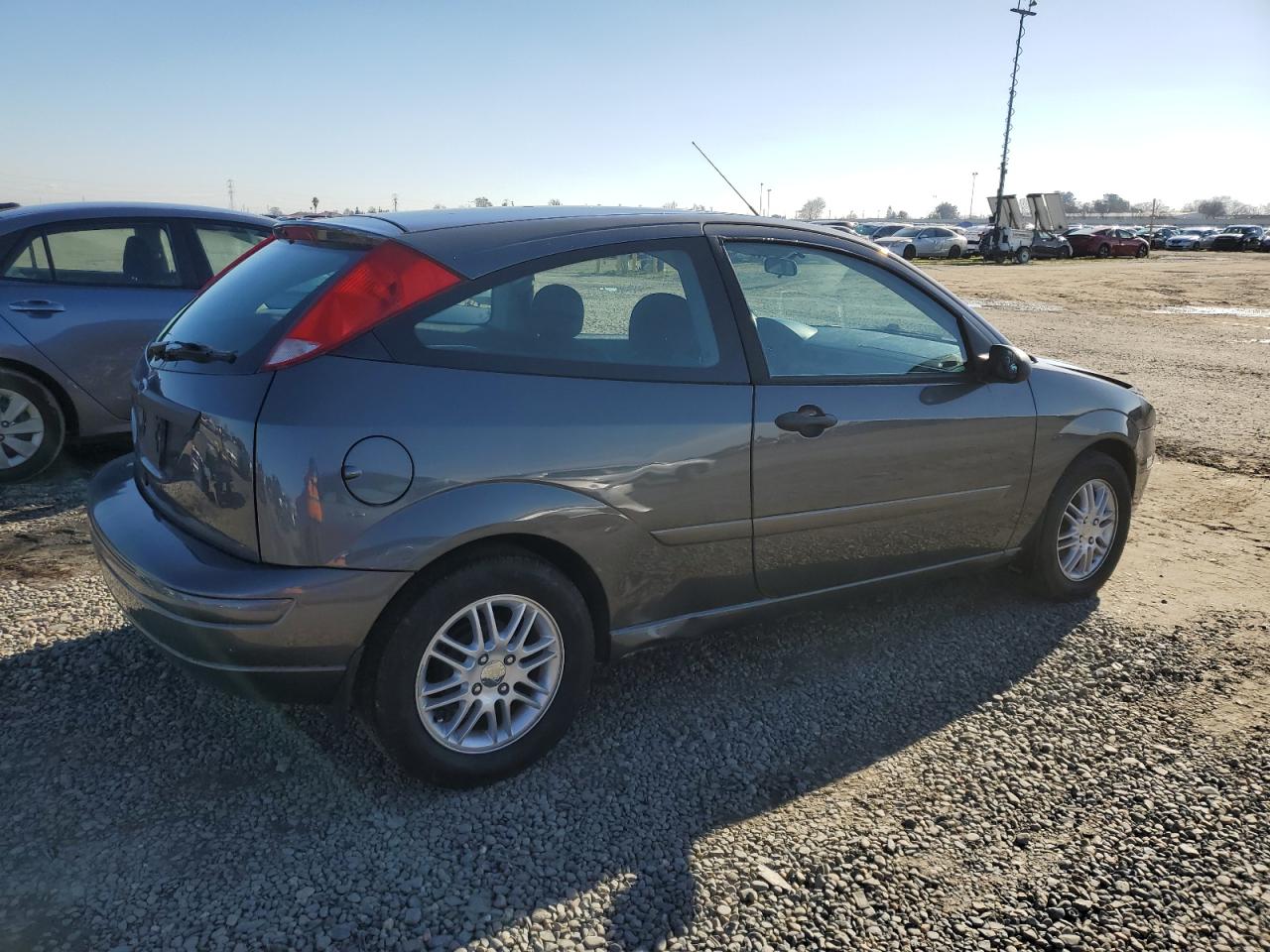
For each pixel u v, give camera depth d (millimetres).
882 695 3469
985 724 3283
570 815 2730
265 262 3113
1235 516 5746
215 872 2439
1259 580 4672
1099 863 2588
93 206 5820
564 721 2961
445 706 2797
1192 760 3090
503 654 2816
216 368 2676
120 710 3160
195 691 3287
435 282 2695
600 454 2838
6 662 3420
